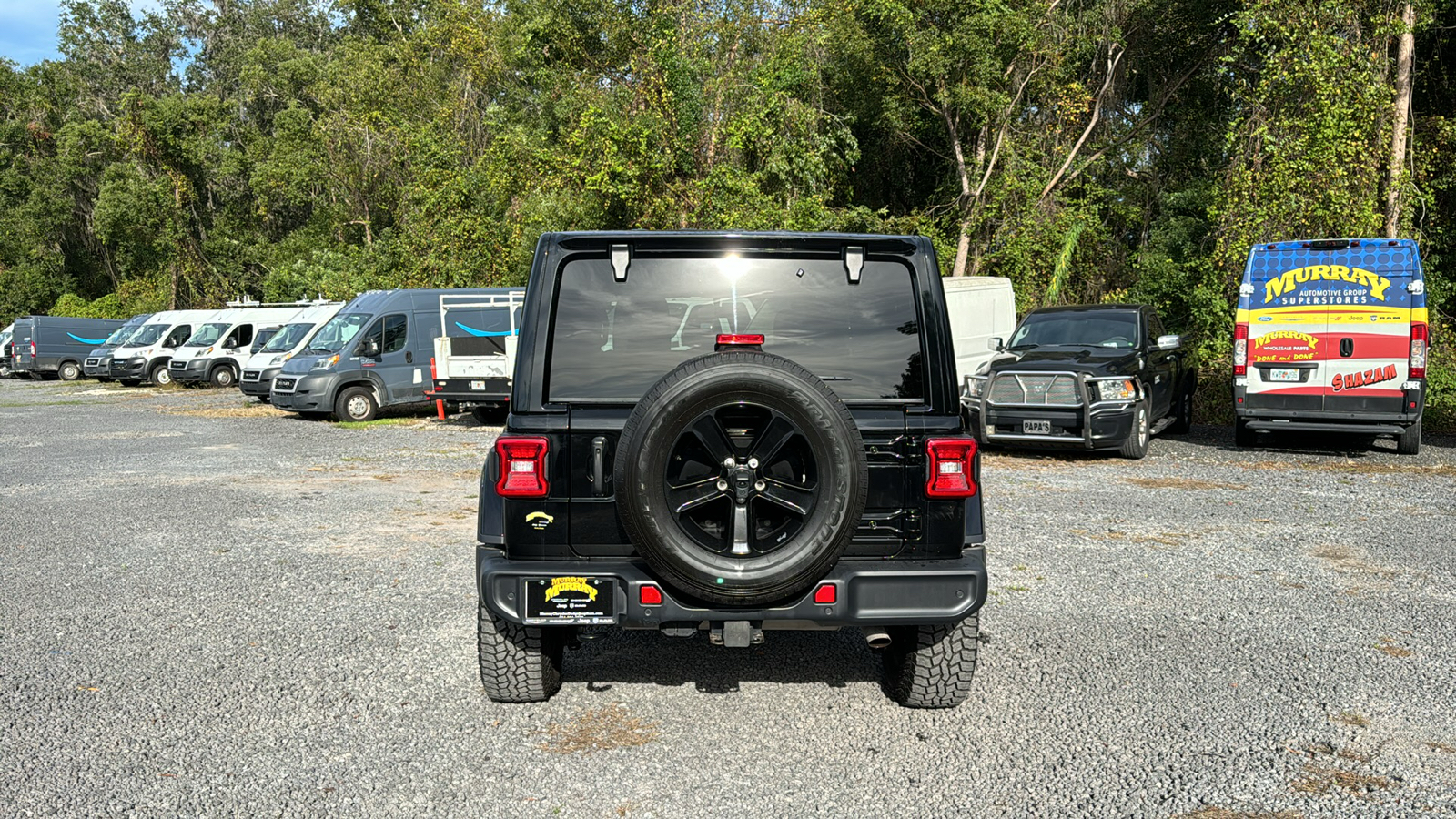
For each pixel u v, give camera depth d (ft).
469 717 14.74
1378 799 12.03
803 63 98.07
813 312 13.76
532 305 13.55
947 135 103.35
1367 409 39.68
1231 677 16.17
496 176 105.50
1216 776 12.64
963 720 14.53
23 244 206.39
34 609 20.54
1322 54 56.44
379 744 13.75
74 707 15.14
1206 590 21.40
